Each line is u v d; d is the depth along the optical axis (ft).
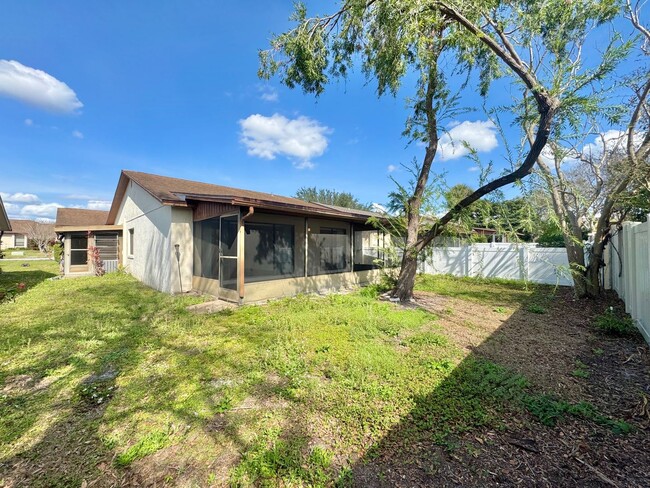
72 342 15.05
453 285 34.96
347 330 16.67
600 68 16.66
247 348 14.17
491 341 15.23
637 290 17.03
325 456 7.03
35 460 7.11
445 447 7.32
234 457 7.15
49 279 38.19
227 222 25.00
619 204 23.13
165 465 6.93
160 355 13.44
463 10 18.40
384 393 9.84
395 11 16.61
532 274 37.14
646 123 24.08
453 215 23.31
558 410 8.80
